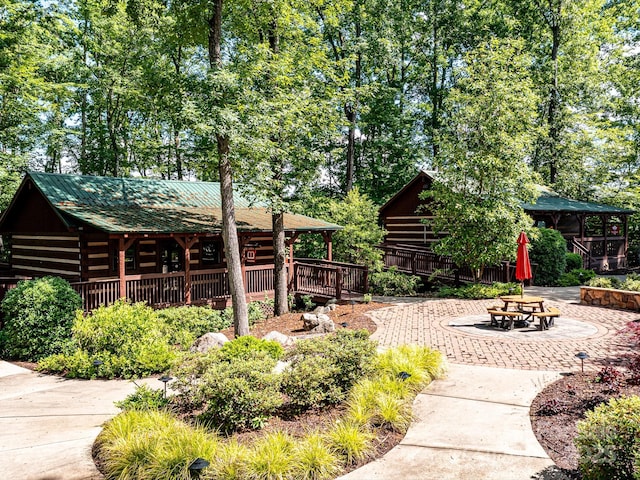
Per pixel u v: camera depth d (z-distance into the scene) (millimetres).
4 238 24219
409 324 12375
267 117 11727
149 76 12320
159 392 6676
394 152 32938
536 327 11430
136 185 17781
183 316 12820
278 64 12844
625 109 30703
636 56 29641
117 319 9688
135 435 5102
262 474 4469
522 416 6016
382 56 30578
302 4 14750
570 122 28688
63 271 15734
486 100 16750
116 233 12938
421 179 23734
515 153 16547
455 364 8594
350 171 31234
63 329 10898
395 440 5457
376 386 6508
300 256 25078
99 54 27750
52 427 6027
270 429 5758
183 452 4703
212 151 13242
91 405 7035
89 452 5172
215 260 18344
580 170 30406
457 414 6172
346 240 21938
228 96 11594
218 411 5773
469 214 16312
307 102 13727
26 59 19703
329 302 16344
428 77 35844
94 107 29969
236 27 14281
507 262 17906
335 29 28297
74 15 25844
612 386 6285
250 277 17297
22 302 10734
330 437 5234
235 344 7902
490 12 30219
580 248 23750
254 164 12633
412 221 24812
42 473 4691
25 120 22422
